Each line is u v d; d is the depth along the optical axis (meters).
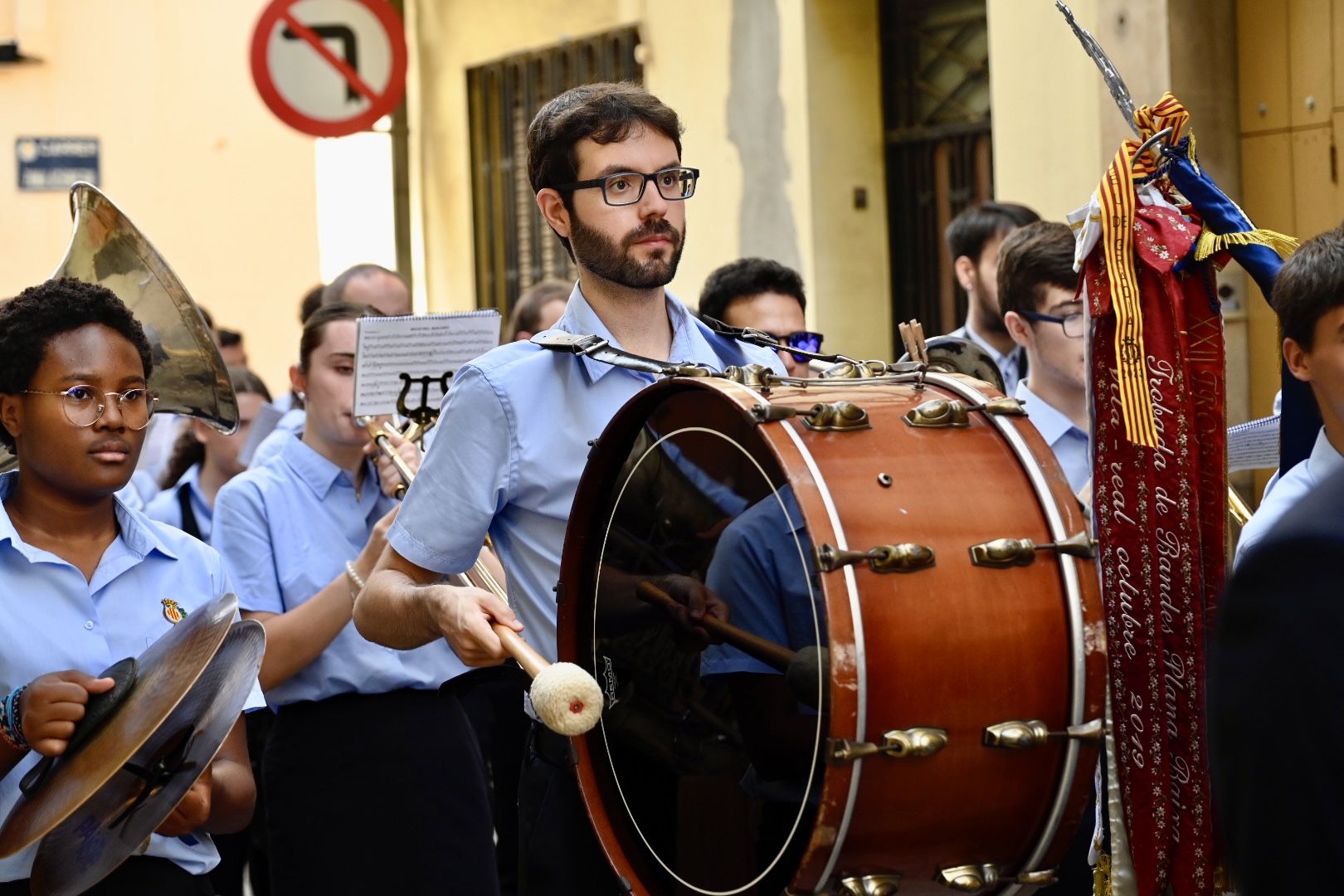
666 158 4.18
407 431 6.14
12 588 4.05
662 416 3.69
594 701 3.25
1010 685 3.19
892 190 10.42
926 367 3.69
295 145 16.81
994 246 7.18
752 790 3.37
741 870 3.41
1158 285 3.79
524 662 3.49
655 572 3.68
